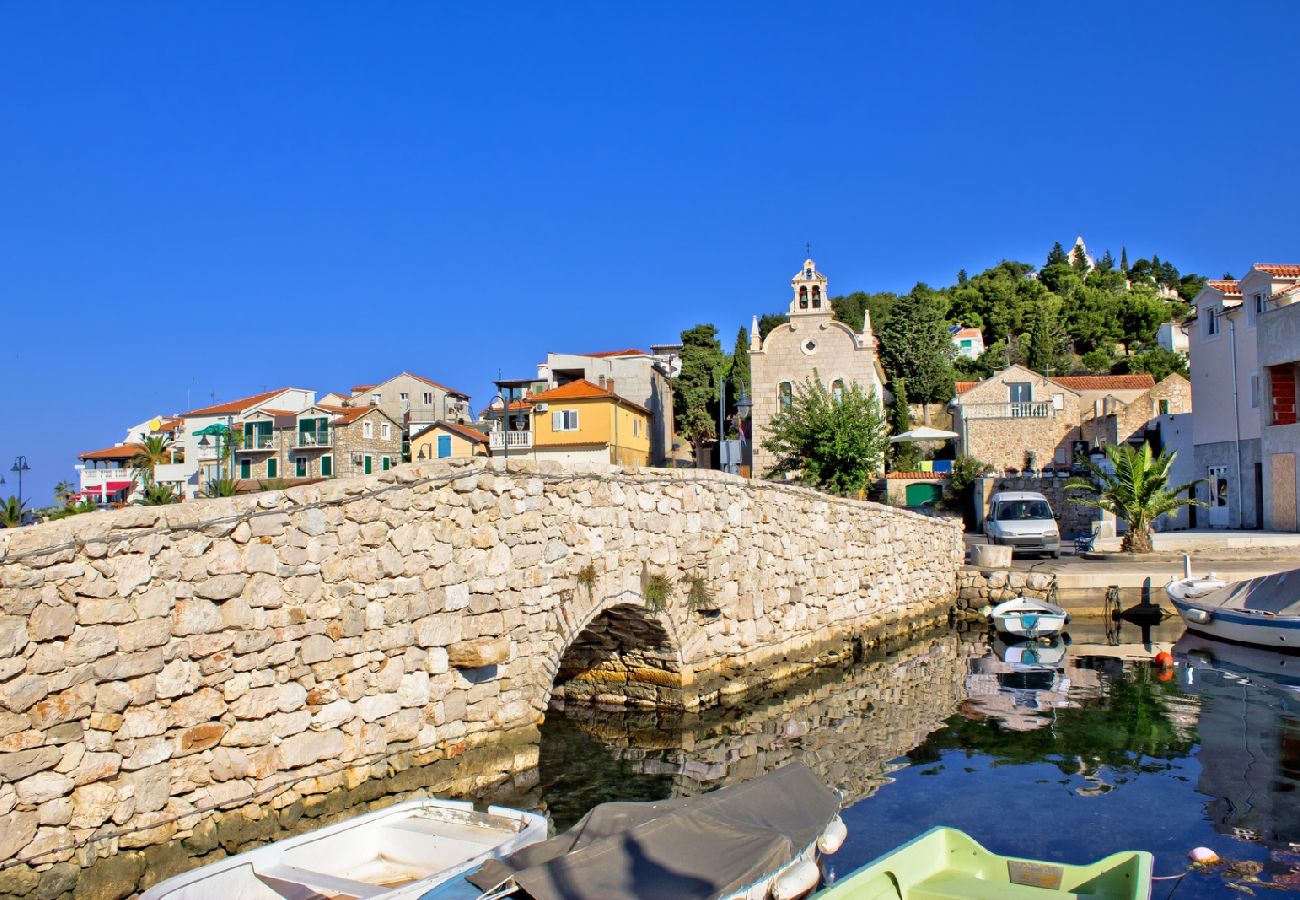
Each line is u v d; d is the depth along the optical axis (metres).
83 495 71.69
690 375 77.56
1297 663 22.47
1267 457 35.59
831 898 8.08
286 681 10.27
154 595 9.05
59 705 8.28
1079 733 16.36
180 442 78.62
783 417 47.12
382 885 8.49
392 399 78.75
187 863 9.16
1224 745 15.38
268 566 10.13
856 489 42.78
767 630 20.16
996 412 54.38
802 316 52.84
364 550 11.25
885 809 12.52
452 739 12.33
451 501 12.48
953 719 17.55
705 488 18.09
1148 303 99.56
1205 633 25.89
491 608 13.01
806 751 15.41
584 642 18.31
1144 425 50.19
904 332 79.12
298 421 68.44
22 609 8.05
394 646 11.57
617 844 7.93
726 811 8.97
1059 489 47.03
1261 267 36.31
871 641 25.14
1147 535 33.72
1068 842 11.27
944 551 30.78
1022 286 112.81
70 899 8.24
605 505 15.29
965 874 9.09
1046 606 27.20
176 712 9.20
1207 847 10.96
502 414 63.75
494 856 8.47
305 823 10.34
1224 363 38.69
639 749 15.50
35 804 8.09
